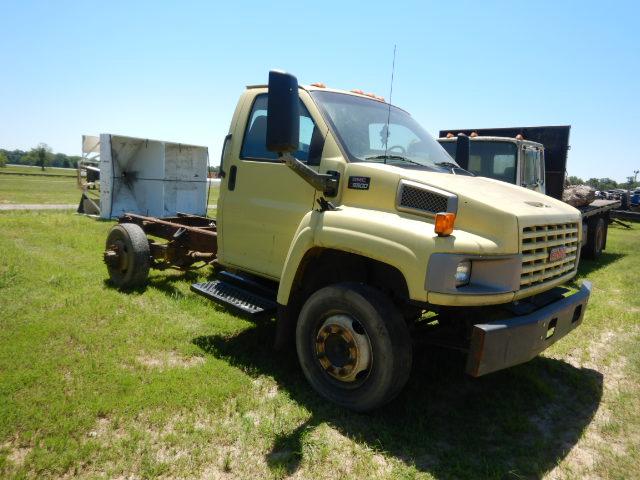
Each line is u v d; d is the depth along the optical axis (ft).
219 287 13.83
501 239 9.43
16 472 7.72
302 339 11.17
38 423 9.00
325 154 11.62
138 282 17.85
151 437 8.93
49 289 16.98
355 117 12.64
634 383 13.07
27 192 74.74
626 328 17.42
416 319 11.83
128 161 43.29
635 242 43.65
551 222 10.73
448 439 9.81
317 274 12.00
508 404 11.42
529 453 9.45
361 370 10.04
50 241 26.55
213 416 9.77
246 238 13.53
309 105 12.18
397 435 9.70
